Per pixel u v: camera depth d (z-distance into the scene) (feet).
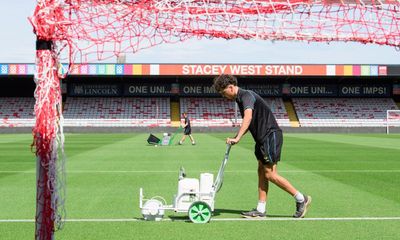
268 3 13.24
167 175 39.73
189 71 155.53
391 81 181.68
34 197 28.43
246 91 21.31
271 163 21.65
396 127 156.97
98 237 18.53
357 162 51.39
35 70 12.96
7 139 106.22
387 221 21.61
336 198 28.04
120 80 178.19
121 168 45.29
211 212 21.38
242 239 18.25
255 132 21.44
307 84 181.88
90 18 12.69
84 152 66.18
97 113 171.22
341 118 174.50
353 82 181.68
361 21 13.35
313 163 50.26
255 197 28.73
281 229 19.95
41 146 13.06
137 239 18.25
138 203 26.43
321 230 19.79
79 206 25.46
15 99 175.11
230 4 13.25
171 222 21.30
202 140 103.40
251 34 13.46
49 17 12.55
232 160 53.67
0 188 32.14
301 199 22.09
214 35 13.35
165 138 85.40
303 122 172.24
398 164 49.26
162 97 180.24
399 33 13.41
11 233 19.30
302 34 13.44
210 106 177.99
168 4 12.92
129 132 155.02
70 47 12.85
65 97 177.27
